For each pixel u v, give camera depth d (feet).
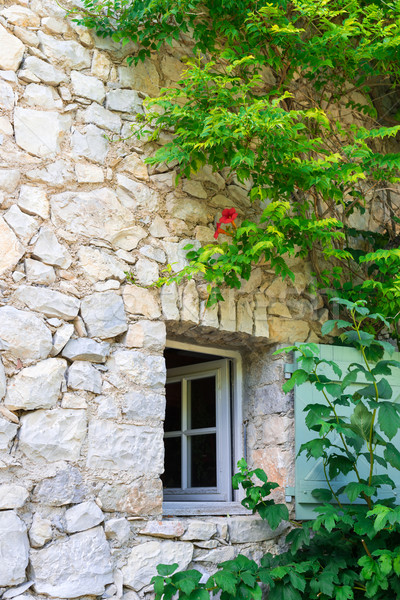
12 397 8.91
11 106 9.84
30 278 9.45
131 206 10.71
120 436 9.71
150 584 9.41
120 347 10.10
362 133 11.53
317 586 9.78
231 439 12.45
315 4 11.11
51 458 9.04
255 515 11.19
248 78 12.41
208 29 11.85
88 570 8.93
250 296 11.85
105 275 10.15
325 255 11.93
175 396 13.65
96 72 10.84
